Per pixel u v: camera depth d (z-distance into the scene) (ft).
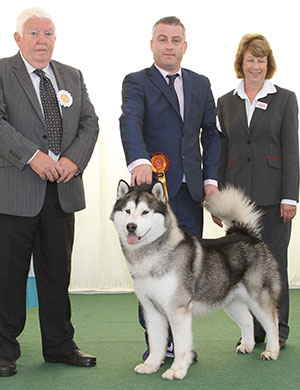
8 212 10.37
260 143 13.01
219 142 12.53
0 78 10.52
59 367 11.07
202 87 12.12
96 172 20.89
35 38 10.45
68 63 20.80
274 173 12.98
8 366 10.39
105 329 15.19
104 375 10.46
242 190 13.03
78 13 20.76
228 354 12.21
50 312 11.14
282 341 12.76
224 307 11.96
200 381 10.03
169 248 10.14
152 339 10.74
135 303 19.25
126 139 11.13
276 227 13.17
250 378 10.26
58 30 20.67
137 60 20.95
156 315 10.68
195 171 11.76
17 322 10.84
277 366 11.12
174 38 11.32
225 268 11.25
